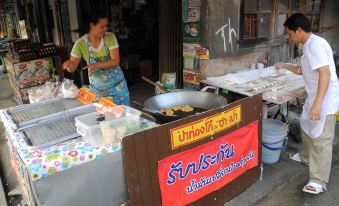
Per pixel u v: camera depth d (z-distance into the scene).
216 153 2.28
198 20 3.75
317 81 2.62
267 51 4.71
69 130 1.96
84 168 1.66
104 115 1.99
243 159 2.57
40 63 5.35
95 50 2.96
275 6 4.61
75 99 2.58
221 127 2.27
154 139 1.88
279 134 3.22
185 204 2.17
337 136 4.03
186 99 2.85
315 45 2.49
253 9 4.28
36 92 2.73
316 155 2.79
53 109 2.34
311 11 5.66
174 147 2.00
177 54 4.58
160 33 4.75
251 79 3.70
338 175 3.17
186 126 2.03
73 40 6.49
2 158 3.85
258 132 2.68
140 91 6.25
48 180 1.55
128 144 1.76
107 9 6.64
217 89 3.52
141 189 1.88
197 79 3.94
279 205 2.74
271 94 3.08
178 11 4.41
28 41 5.51
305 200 2.79
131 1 6.97
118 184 1.83
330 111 2.62
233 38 4.05
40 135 1.89
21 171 1.99
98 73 3.13
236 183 2.59
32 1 9.28
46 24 8.63
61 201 1.62
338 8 6.43
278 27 4.84
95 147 1.73
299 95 3.06
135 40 7.33
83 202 1.71
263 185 3.03
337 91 2.64
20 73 5.17
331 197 2.82
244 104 2.43
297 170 3.28
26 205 2.55
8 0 12.41
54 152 1.67
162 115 2.23
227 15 3.86
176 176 2.05
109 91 3.22
